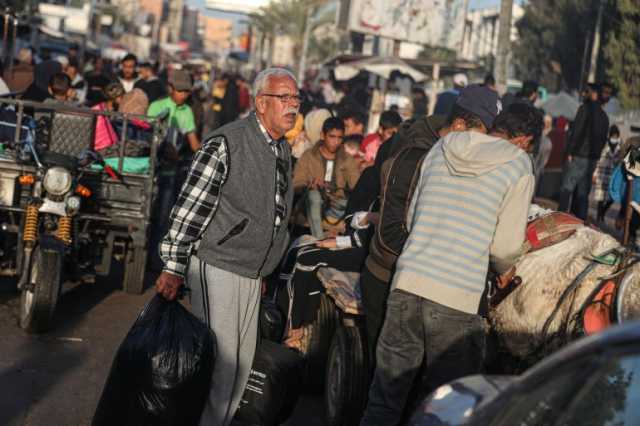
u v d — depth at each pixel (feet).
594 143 58.18
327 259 26.12
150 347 18.83
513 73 242.99
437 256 18.88
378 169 30.53
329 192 36.73
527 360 21.98
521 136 21.02
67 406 24.54
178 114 45.55
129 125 40.32
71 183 32.32
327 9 202.69
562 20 213.46
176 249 19.01
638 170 33.17
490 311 22.59
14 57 98.84
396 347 19.51
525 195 18.81
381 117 40.32
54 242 31.01
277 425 21.58
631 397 10.54
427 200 19.35
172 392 18.74
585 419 10.62
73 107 35.73
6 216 34.68
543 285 21.67
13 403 24.31
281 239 20.11
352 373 23.40
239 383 19.99
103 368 28.12
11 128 36.19
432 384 19.33
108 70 120.67
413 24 124.57
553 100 112.27
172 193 43.06
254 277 19.67
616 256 21.12
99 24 279.49
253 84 19.74
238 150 19.16
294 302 26.35
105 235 36.76
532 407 11.07
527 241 22.33
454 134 19.62
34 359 28.25
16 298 35.96
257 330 20.33
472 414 12.10
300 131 46.42
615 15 194.90
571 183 58.85
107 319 33.83
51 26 185.78
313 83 168.86
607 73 178.19
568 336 20.95
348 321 24.04
